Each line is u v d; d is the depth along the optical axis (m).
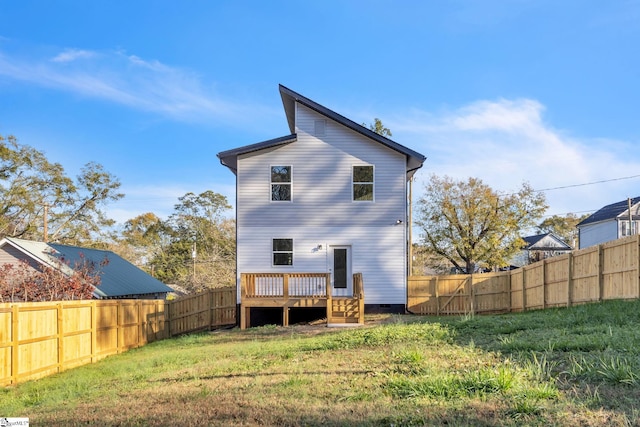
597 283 14.27
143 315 16.45
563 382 5.45
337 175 19.25
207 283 40.62
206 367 8.63
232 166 20.95
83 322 12.62
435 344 8.75
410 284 22.27
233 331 17.17
